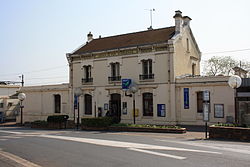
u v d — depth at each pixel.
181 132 16.75
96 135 16.56
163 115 23.64
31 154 10.34
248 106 18.89
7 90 42.56
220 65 42.91
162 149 10.48
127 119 25.59
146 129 18.09
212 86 21.69
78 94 27.50
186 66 25.94
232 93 20.80
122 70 26.23
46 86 32.47
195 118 22.39
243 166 7.62
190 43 27.34
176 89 23.39
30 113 34.06
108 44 28.88
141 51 25.12
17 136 17.14
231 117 20.28
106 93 27.19
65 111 30.58
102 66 27.64
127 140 13.54
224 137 13.93
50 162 8.83
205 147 10.98
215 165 7.76
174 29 26.22
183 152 9.79
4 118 36.69
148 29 30.25
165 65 23.75
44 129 23.86
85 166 8.12
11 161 9.10
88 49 29.69
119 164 8.18
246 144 11.86
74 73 29.88
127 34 29.70
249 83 19.89
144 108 25.06
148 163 8.18
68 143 12.94
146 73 25.11
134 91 23.86
